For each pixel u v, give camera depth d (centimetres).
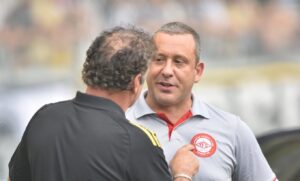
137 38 703
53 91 2452
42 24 2480
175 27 827
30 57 2475
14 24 2480
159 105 837
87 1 2475
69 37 2464
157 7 2553
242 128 844
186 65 823
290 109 2567
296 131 1136
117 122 694
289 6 2703
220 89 2531
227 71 2555
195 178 812
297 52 2617
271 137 1130
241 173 848
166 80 820
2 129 2383
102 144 681
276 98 2564
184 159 771
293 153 1076
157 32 831
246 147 841
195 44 830
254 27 2617
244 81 2555
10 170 740
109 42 698
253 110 2544
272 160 1074
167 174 699
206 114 841
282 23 2639
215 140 829
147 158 685
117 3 2505
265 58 2594
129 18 2519
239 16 2616
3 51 2464
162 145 826
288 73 2588
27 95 2447
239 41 2598
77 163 680
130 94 712
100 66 692
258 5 2648
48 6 2475
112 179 674
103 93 707
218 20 2600
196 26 2594
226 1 2617
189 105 845
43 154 697
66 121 704
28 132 722
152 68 824
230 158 830
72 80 2453
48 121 711
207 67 2550
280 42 2620
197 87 2512
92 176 675
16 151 736
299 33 2634
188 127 834
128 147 681
